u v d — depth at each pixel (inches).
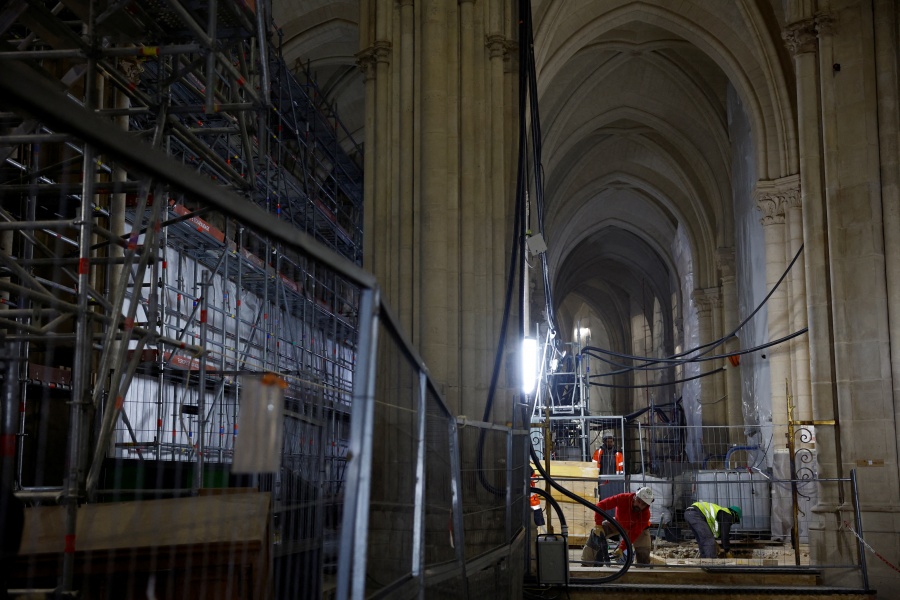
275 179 714.2
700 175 1331.2
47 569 126.3
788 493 786.2
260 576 140.5
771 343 844.0
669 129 1290.6
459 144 592.1
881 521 549.6
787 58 904.3
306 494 287.0
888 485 555.5
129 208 375.2
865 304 579.8
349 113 1083.9
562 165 1450.5
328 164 999.0
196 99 548.7
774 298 898.1
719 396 1296.8
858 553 524.7
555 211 1496.1
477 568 268.4
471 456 312.3
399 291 583.8
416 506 166.2
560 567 438.0
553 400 1246.9
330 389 365.4
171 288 514.6
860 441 567.5
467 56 599.5
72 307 188.9
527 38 538.3
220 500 167.0
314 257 88.3
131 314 218.4
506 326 514.6
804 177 618.5
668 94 1234.0
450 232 578.6
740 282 1094.4
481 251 581.3
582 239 1855.3
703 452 1266.0
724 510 613.0
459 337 570.9
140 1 277.0
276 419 90.4
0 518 106.0
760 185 912.3
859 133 596.7
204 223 528.1
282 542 167.2
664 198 1478.8
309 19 928.3
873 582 537.3
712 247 1339.8
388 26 617.3
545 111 1190.9
